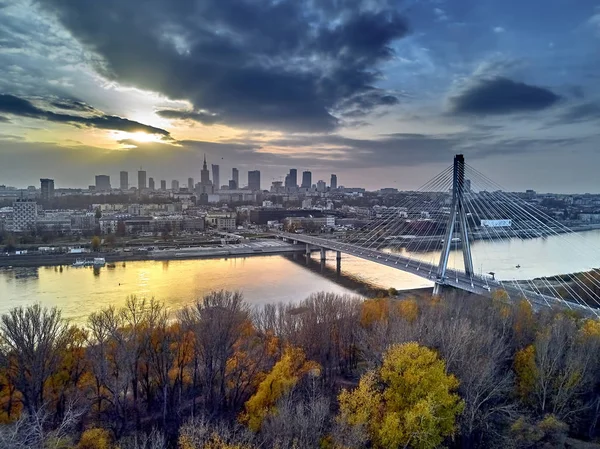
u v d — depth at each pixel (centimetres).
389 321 10200
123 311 11544
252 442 6162
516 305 11469
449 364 7612
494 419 7081
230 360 8562
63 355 8031
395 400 6612
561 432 6706
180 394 7900
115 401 7625
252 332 10338
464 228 18550
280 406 6412
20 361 7106
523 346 9412
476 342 8119
